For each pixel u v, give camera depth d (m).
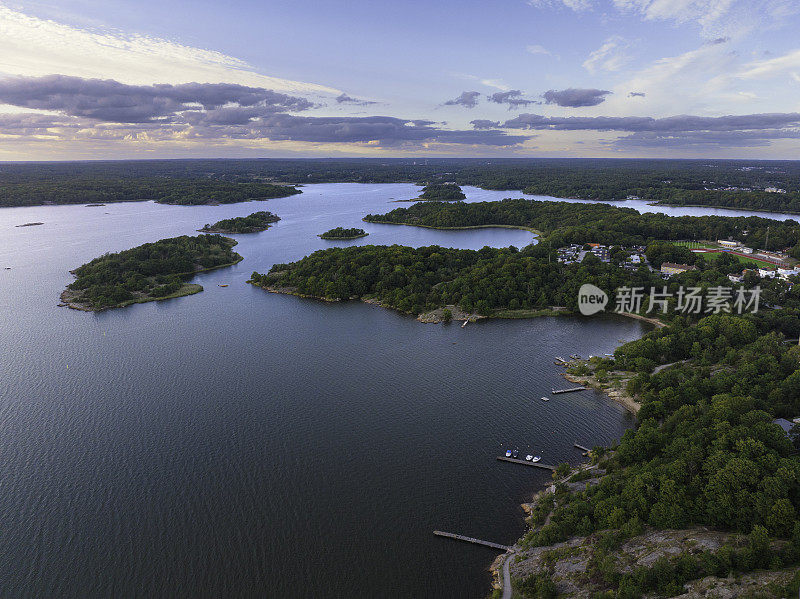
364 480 137.75
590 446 153.00
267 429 163.00
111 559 110.94
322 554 112.31
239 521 122.38
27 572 107.50
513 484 136.12
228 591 102.94
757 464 106.75
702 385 162.75
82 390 189.25
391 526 120.81
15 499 129.75
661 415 156.62
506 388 191.00
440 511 125.88
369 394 186.62
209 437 158.25
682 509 105.69
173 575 106.75
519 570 104.12
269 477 138.88
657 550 98.00
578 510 114.81
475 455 149.00
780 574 84.81
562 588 95.50
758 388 149.62
